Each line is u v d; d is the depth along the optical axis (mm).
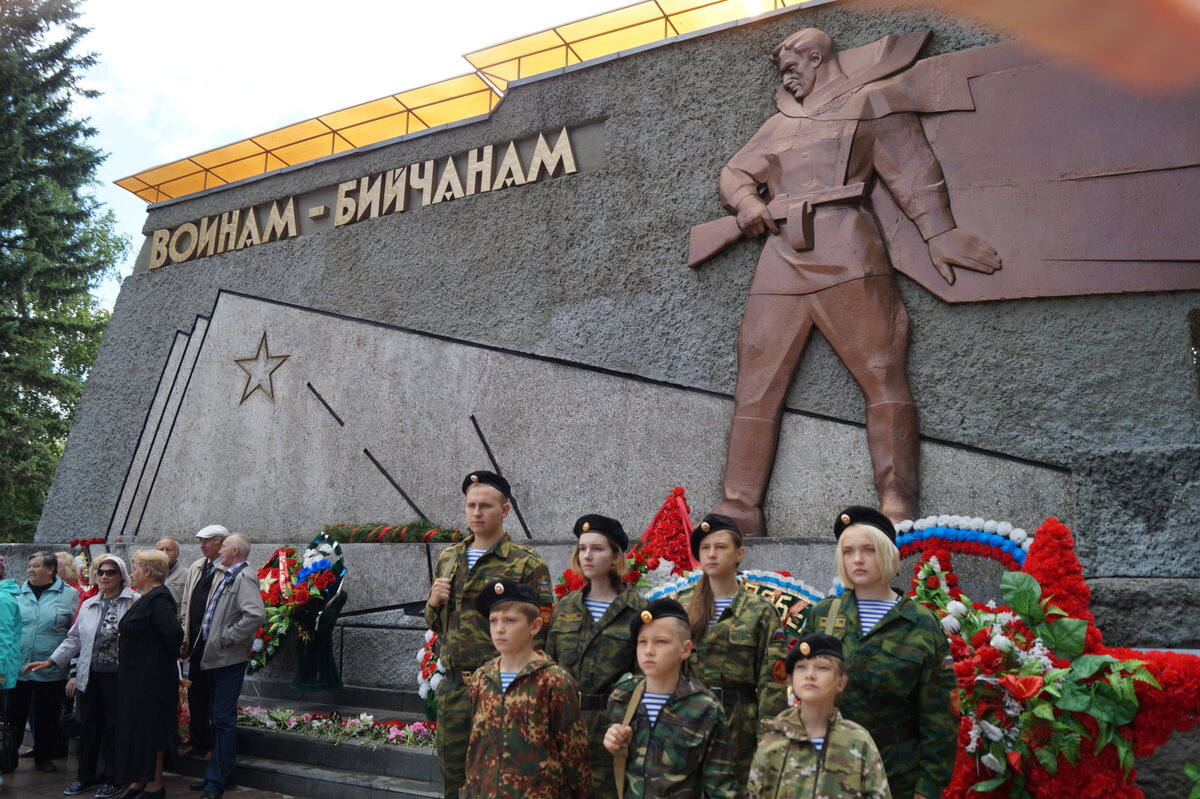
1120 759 4102
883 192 7637
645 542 6914
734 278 8273
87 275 21562
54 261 21125
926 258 7371
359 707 8406
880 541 3584
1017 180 7148
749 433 7754
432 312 10180
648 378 8539
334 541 8844
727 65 8750
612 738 3312
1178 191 6609
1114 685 4133
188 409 12008
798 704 3197
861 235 7547
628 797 3295
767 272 7945
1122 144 6828
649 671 3328
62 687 7590
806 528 7500
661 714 3314
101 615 6711
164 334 12672
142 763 6094
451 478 9609
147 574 6348
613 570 4168
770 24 8602
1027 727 4180
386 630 8664
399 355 10297
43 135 21594
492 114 10289
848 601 3633
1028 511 6762
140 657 6227
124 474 12453
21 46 22219
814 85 8078
